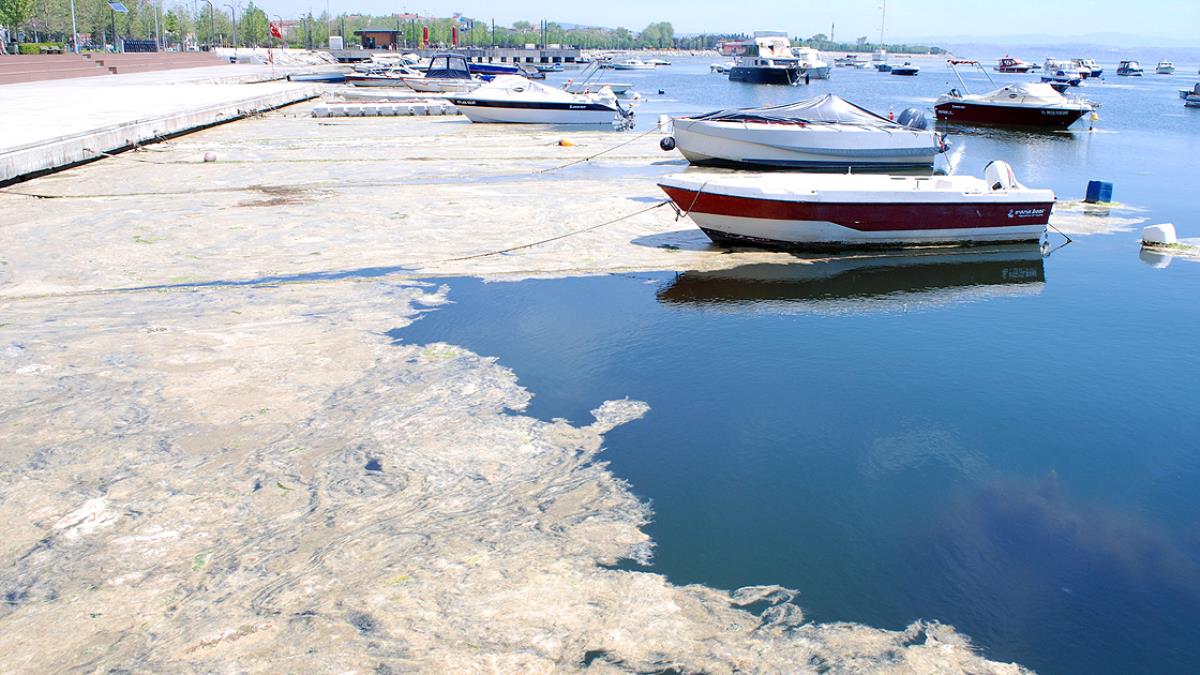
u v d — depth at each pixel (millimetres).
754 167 22109
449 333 9492
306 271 11742
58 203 15867
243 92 39375
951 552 5836
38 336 9023
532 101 31406
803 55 89750
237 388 7844
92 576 5180
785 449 7203
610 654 4676
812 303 11055
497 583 5215
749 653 4750
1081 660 4855
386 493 6180
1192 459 7227
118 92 37406
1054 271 12852
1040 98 34094
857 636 4957
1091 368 9117
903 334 10031
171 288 10883
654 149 25531
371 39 126250
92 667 4445
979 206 13516
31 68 48594
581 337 9562
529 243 13391
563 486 6422
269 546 5504
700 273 12203
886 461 7051
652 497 6355
